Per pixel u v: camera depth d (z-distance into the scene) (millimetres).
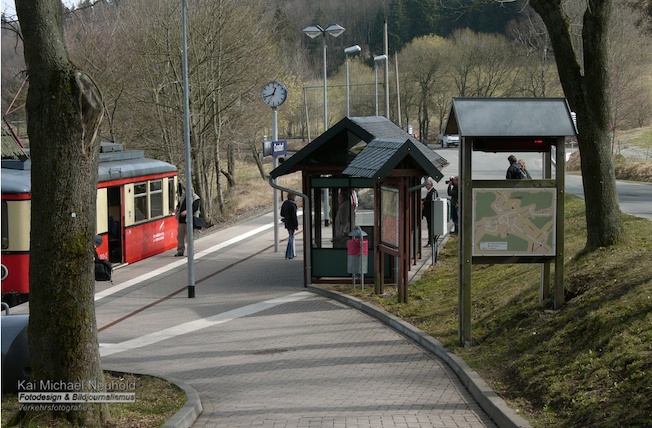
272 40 43812
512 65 68812
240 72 38781
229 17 38031
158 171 28438
